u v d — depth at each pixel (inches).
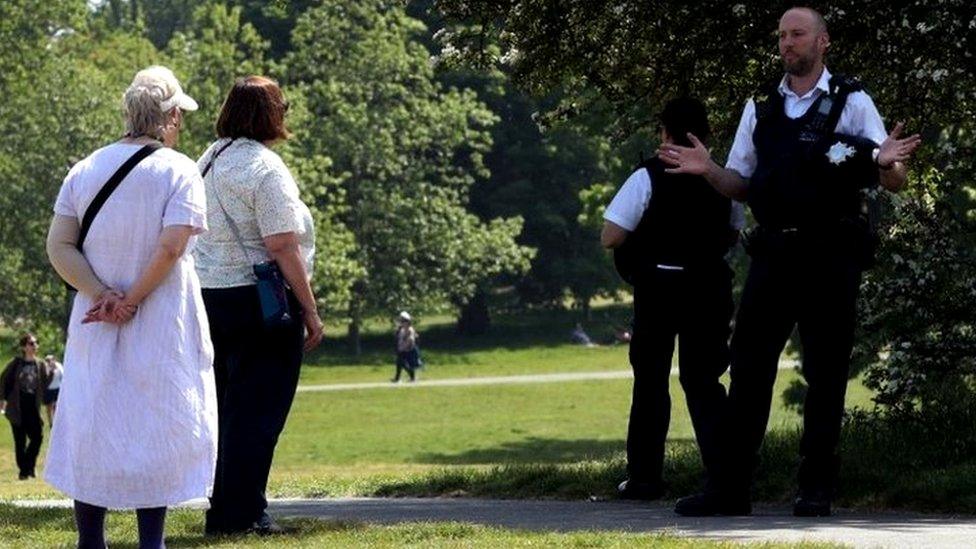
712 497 884.0
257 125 815.7
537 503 1053.8
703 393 978.1
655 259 983.6
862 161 830.5
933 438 1061.1
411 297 7278.5
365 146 7121.1
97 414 643.5
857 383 4471.0
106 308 642.2
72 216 656.4
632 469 1045.2
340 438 4114.2
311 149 7057.1
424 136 7258.9
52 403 2817.4
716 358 980.6
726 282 988.6
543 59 1288.1
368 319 7411.4
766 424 882.1
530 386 5718.5
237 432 809.5
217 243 812.0
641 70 1310.3
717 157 1392.7
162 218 650.8
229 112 815.7
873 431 1104.8
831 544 669.9
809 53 839.1
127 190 649.6
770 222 854.5
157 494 644.1
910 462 1002.1
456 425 4441.4
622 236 988.6
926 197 1187.9
